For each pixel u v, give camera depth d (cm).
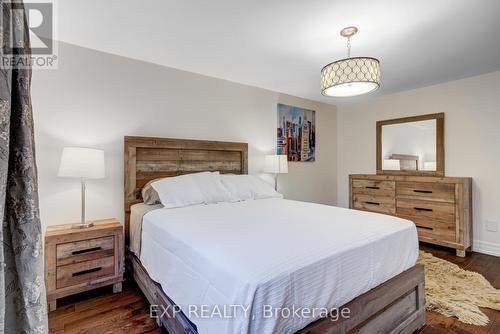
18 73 69
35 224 72
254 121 354
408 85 343
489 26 196
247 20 190
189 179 249
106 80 245
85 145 234
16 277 70
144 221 199
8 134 63
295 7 174
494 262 269
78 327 163
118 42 225
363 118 426
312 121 423
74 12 180
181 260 134
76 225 209
